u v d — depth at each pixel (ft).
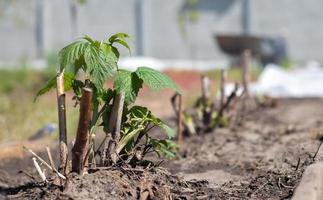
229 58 98.48
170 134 17.81
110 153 17.20
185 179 20.75
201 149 27.20
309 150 23.80
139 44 95.91
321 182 17.34
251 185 19.22
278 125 34.19
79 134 16.22
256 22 102.68
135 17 95.61
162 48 97.45
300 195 16.46
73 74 17.17
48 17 89.30
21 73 68.28
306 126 32.91
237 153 26.23
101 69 16.52
